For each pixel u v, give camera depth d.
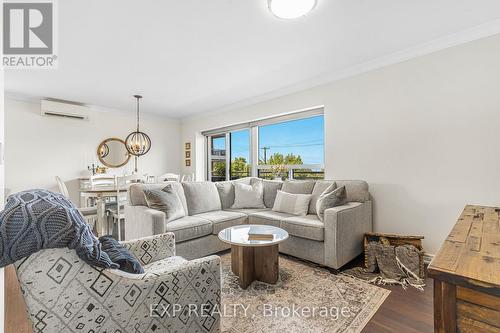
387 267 2.29
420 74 2.65
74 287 0.91
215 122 5.36
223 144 5.54
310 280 2.20
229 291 2.02
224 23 2.19
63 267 0.89
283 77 3.49
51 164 4.54
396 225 2.81
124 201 3.77
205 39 2.46
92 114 4.98
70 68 3.13
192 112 5.61
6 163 4.14
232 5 1.94
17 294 2.01
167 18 2.11
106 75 3.37
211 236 2.84
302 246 2.58
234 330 1.54
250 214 3.19
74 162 4.77
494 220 1.32
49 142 4.52
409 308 1.76
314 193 3.13
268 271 2.14
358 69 3.10
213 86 3.85
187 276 1.18
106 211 3.71
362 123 3.10
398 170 2.80
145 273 1.10
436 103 2.55
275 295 1.95
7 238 0.78
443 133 2.50
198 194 3.31
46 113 4.41
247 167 4.95
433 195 2.56
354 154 3.17
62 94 4.19
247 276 2.09
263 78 3.53
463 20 2.18
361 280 2.19
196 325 1.22
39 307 0.86
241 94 4.27
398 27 2.28
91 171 4.94
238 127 5.07
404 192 2.76
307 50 2.71
